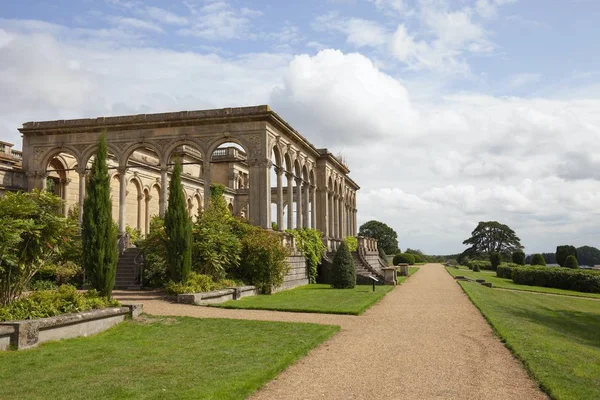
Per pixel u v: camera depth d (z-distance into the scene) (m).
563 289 41.75
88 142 34.69
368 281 36.16
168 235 23.39
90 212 17.41
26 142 35.41
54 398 8.56
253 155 32.53
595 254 157.88
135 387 9.16
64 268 26.09
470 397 8.99
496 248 127.31
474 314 19.66
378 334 14.88
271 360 11.17
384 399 8.84
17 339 12.05
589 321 21.72
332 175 49.00
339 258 32.28
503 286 42.50
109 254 17.41
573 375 10.24
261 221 32.12
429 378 10.16
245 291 25.06
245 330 14.80
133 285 27.20
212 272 25.89
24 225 14.59
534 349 12.60
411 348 12.94
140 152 43.44
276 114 33.12
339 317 18.30
